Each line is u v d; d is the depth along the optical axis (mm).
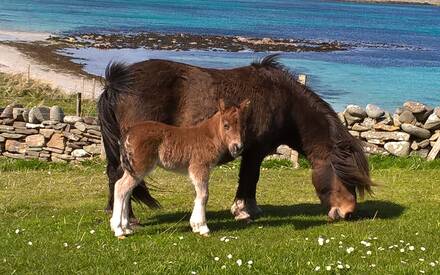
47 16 69812
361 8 161125
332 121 9055
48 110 14633
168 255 7027
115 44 46094
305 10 129375
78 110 15555
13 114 14672
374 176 12523
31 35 48281
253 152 8828
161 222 8828
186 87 8398
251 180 8930
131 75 8242
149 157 7480
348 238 7875
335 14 120562
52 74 30516
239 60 40562
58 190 11414
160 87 8281
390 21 106188
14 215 9414
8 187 11719
